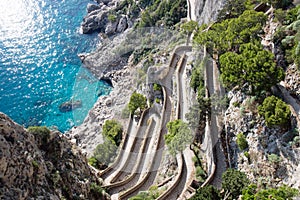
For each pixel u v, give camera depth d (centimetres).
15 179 5141
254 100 6931
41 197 5334
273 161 6184
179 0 14200
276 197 5250
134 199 7319
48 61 16525
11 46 17450
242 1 9712
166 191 7438
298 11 7450
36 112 14062
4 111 14175
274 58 7319
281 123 6194
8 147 5203
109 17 17500
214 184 7094
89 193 6562
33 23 19112
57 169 6159
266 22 8212
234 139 7262
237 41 7962
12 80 15525
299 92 6619
